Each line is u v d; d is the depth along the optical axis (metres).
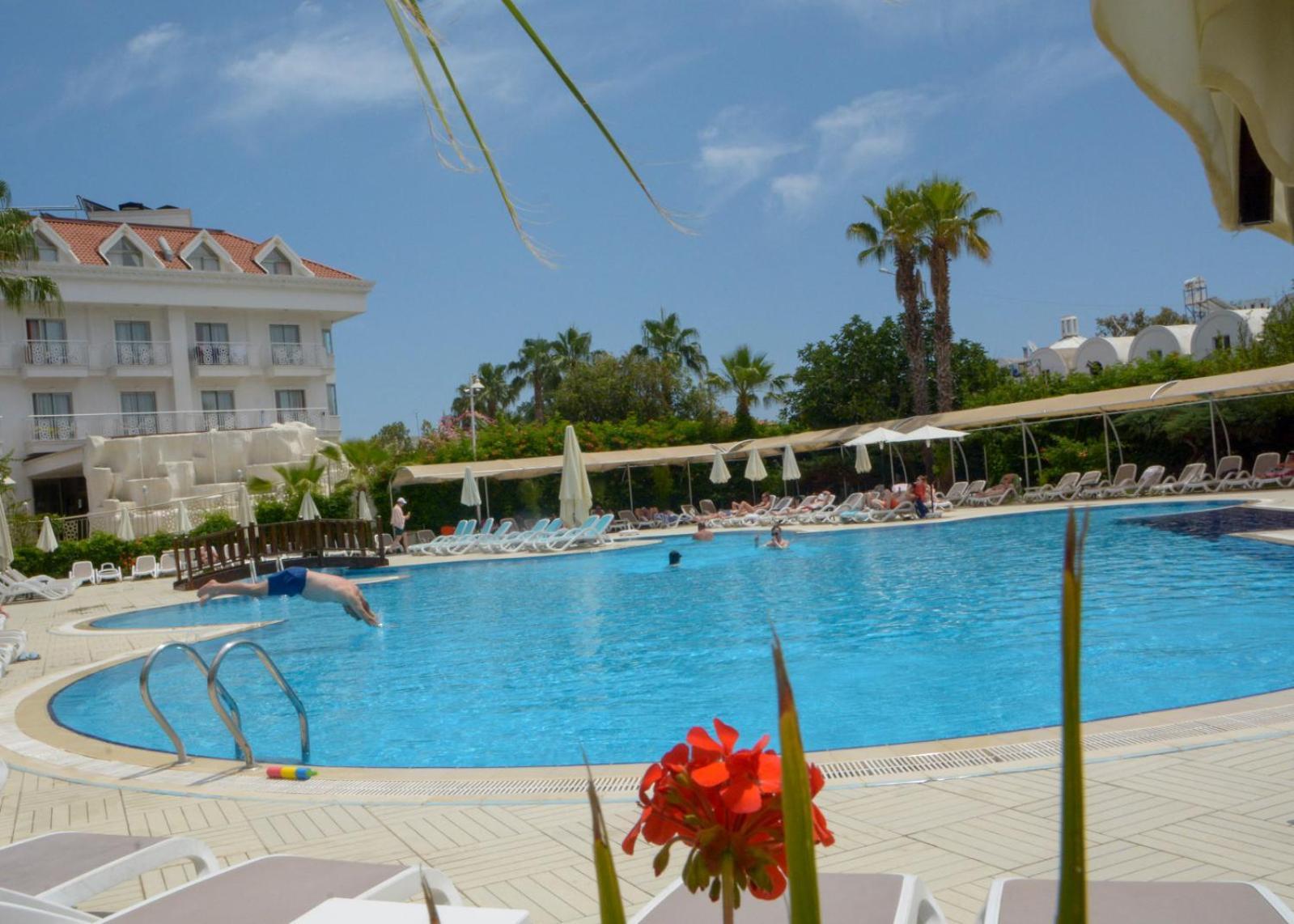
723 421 44.78
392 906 3.21
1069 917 0.68
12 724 9.16
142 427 40.72
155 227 44.09
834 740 7.45
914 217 33.81
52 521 33.03
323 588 13.31
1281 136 1.29
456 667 11.81
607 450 39.28
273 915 3.28
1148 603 12.30
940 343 34.66
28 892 3.72
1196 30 1.31
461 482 34.16
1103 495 26.92
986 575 16.17
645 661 11.29
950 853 4.44
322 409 45.16
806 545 23.53
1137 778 5.20
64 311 39.81
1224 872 4.00
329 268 47.09
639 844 4.87
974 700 8.37
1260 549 15.84
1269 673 8.38
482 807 5.68
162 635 15.24
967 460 33.47
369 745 8.43
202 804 6.19
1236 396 24.33
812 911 0.74
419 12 0.90
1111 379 31.55
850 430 32.97
